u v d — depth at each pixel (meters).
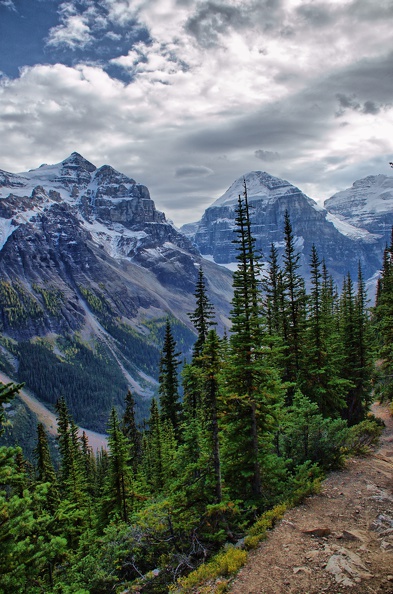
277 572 12.21
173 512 17.28
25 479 10.35
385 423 32.44
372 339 37.78
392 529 13.41
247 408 18.16
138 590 14.77
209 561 14.57
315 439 20.28
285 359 30.06
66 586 14.55
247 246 19.83
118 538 18.28
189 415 33.69
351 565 11.78
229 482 18.33
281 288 31.20
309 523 14.77
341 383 30.28
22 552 9.27
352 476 18.88
